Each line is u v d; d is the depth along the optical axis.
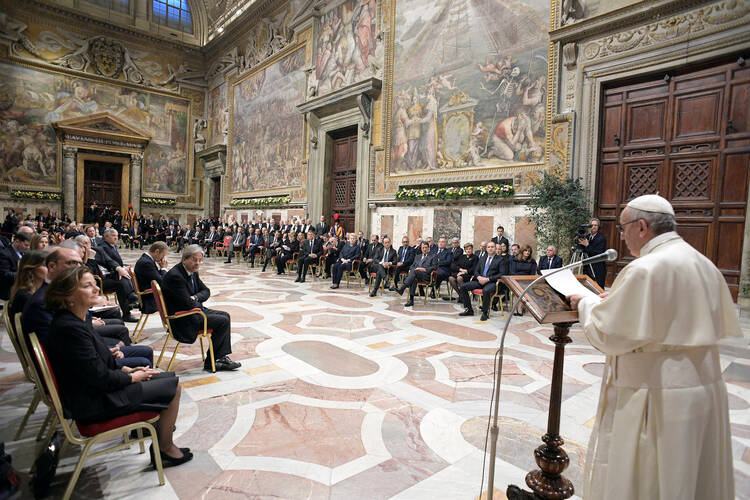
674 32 8.07
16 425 3.25
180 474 2.66
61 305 2.43
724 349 5.50
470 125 11.47
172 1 26.17
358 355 5.18
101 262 6.68
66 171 22.56
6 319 3.17
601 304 1.74
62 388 2.38
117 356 3.10
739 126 7.54
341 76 16.03
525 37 10.24
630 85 8.90
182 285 4.32
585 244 7.98
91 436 2.41
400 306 8.53
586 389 4.18
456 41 11.81
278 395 3.92
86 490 2.48
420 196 12.52
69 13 22.17
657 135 8.56
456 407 3.73
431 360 5.04
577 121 9.41
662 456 1.58
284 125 19.66
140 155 24.72
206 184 26.47
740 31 7.31
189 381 4.22
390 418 3.50
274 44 20.22
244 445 3.03
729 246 7.66
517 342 5.91
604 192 9.29
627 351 1.71
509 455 2.94
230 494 2.46
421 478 2.65
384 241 10.59
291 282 11.75
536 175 10.01
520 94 10.35
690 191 8.15
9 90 20.98
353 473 2.70
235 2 24.27
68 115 22.56
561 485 2.23
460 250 9.40
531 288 2.04
